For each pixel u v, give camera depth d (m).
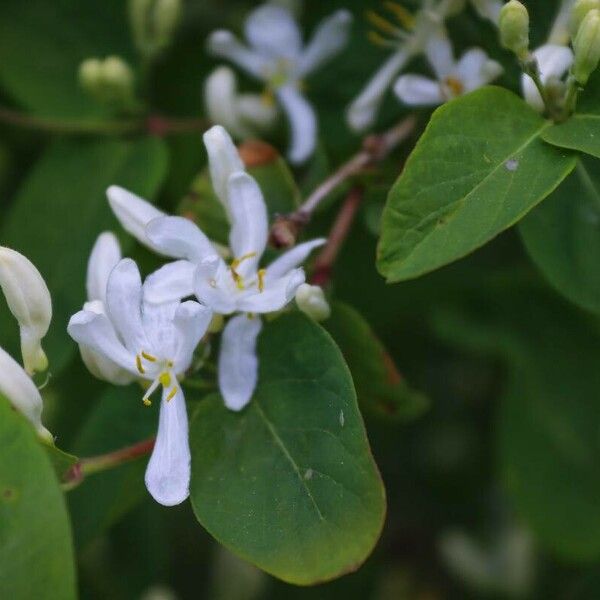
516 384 0.38
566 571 0.40
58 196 0.35
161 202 0.37
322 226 0.35
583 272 0.31
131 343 0.29
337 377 0.29
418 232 0.29
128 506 0.31
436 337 0.40
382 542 0.41
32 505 0.27
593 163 0.31
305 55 0.35
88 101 0.36
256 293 0.29
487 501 0.41
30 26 0.37
